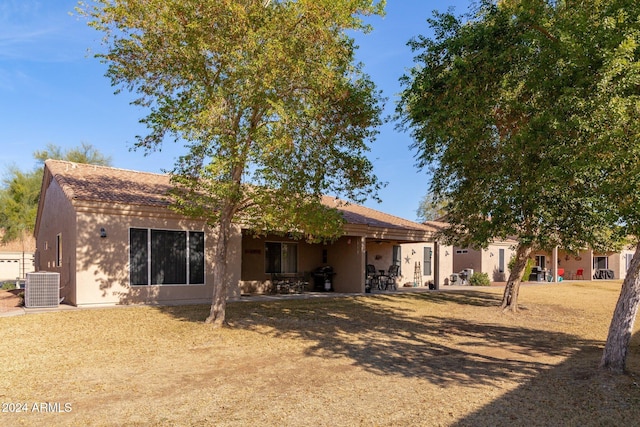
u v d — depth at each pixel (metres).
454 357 8.98
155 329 10.67
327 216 11.12
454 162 10.09
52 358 8.09
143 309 13.37
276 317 13.16
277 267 21.14
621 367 7.27
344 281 21.45
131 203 14.14
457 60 8.26
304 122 10.32
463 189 10.71
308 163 10.85
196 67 10.07
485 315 15.46
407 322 13.39
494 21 8.83
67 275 14.57
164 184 17.94
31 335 9.85
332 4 9.60
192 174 11.48
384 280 24.62
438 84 8.96
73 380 6.83
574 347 10.20
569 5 7.58
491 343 10.62
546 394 6.43
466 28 8.98
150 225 14.77
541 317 15.39
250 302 16.16
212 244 16.19
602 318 15.27
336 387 6.67
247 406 5.77
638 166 5.82
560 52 7.18
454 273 31.86
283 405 5.83
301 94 10.45
